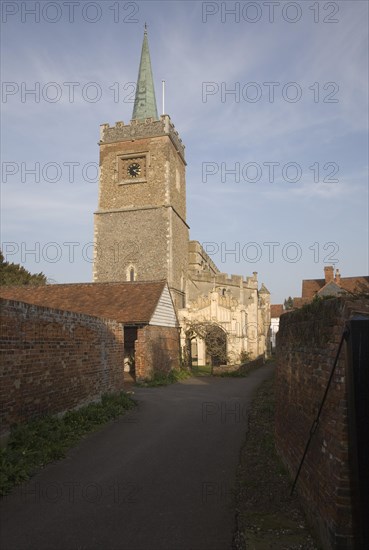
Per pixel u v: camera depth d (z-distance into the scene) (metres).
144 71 40.19
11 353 7.88
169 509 5.54
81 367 11.26
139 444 8.73
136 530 4.96
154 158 34.88
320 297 5.52
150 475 6.85
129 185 35.09
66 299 23.53
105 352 13.19
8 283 36.94
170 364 23.45
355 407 3.78
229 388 18.25
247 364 26.31
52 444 7.93
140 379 19.67
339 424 4.06
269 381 20.53
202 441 8.98
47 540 4.71
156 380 19.81
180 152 38.12
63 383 10.13
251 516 5.32
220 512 5.45
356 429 3.75
